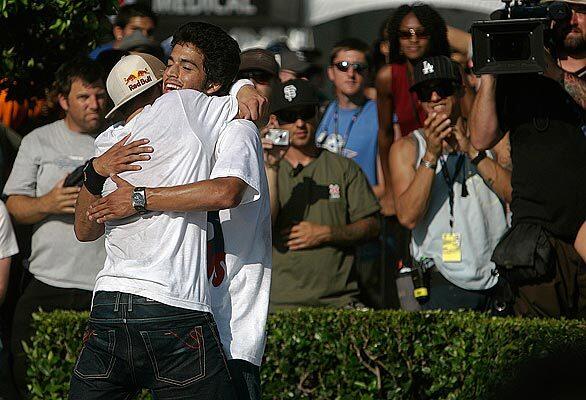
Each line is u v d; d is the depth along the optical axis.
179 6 32.66
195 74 13.52
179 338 12.27
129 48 25.58
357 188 22.48
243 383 12.98
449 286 21.00
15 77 19.20
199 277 12.56
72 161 21.59
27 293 21.27
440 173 21.19
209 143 12.94
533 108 17.89
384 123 25.66
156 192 12.36
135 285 12.28
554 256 17.72
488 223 21.06
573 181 17.56
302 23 33.44
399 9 24.58
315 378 19.30
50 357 19.31
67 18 17.97
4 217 19.52
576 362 4.00
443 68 21.03
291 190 22.14
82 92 21.25
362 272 24.59
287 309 20.67
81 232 13.53
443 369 18.81
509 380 4.04
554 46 18.52
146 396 18.86
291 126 22.22
